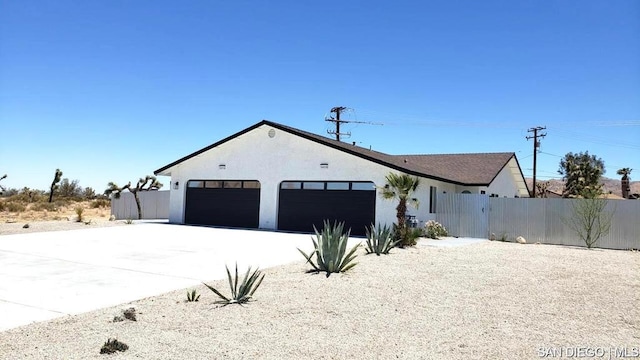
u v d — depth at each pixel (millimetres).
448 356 5250
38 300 7617
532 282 9633
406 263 11906
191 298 7695
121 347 5234
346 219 21703
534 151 42281
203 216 25812
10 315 6684
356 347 5500
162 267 11234
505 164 28062
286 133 23531
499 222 21016
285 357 5133
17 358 4965
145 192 32375
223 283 9281
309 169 22750
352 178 21641
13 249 14227
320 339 5766
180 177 26562
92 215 34156
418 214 20844
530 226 20422
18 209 35250
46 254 13172
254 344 5539
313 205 22609
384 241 13664
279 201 23609
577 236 19500
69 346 5359
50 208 38156
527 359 5191
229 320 6523
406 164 24375
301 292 8320
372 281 9375
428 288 8820
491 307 7480
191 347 5395
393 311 7129
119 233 20125
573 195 40062
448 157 30484
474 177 25438
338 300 7742
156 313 6879
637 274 11062
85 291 8359
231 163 25078
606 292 8781
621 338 5996
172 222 26641
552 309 7418
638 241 18297
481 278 9961
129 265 11453
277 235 20297
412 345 5598
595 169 44562
